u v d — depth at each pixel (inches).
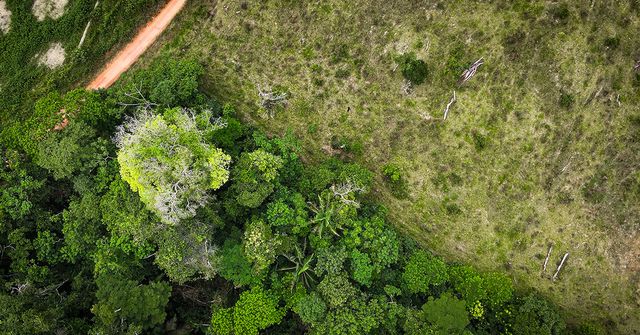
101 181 1519.4
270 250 1448.1
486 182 1785.2
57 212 1637.6
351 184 1601.9
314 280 1517.0
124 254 1492.4
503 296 1603.1
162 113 1641.2
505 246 1782.7
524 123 1755.7
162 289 1440.7
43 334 1332.4
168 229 1433.3
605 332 1737.2
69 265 1604.3
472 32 1749.5
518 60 1734.7
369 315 1416.1
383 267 1544.0
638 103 1720.0
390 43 1814.7
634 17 1689.2
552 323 1608.0
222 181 1428.4
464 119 1781.5
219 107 1785.2
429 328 1408.7
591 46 1701.5
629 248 1760.6
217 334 1456.7
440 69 1779.0
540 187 1771.7
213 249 1485.0
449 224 1797.5
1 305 1328.7
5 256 1546.5
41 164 1526.8
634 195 1747.0
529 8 1712.6
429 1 1786.4
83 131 1539.1
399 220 1809.8
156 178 1358.3
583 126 1738.4
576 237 1765.5
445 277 1599.4
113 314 1343.5
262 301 1456.7
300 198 1556.3
